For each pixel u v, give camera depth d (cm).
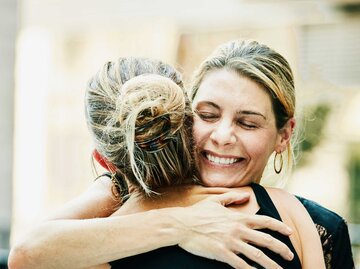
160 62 191
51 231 189
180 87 187
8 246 625
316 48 840
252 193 191
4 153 651
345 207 741
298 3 846
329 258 214
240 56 196
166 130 174
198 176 197
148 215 183
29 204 988
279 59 198
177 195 190
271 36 867
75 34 1013
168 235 178
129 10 969
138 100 172
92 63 998
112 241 181
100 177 233
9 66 661
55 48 1023
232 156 193
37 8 1028
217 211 180
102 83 184
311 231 191
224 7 898
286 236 180
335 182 736
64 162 995
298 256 184
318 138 729
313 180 730
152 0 948
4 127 652
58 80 1019
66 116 1006
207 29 913
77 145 991
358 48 816
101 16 989
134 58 192
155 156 178
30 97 1025
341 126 757
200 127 194
